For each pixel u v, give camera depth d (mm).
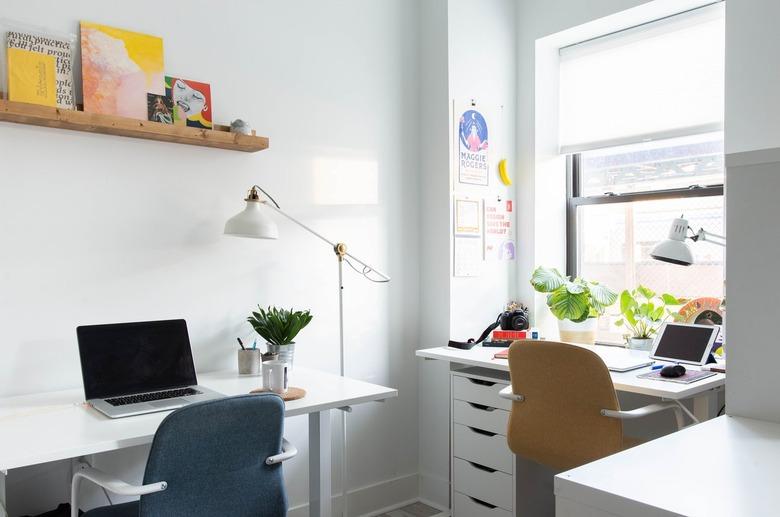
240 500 1538
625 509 806
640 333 2732
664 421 2668
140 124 2061
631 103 2971
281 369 1930
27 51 1924
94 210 2104
